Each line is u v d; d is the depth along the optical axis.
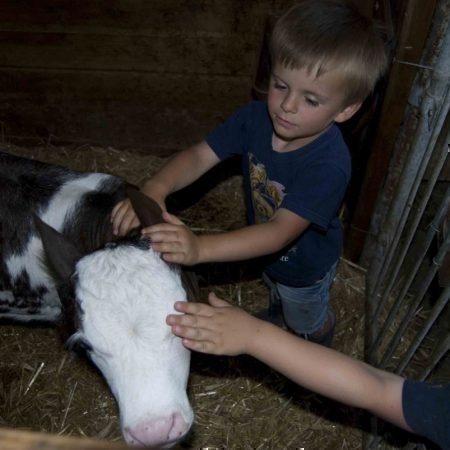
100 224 0.92
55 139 1.65
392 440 1.00
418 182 0.97
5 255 1.01
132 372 0.69
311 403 1.09
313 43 0.74
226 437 1.05
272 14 1.31
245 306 1.27
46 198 0.98
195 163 0.94
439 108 0.93
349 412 1.08
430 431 0.63
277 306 1.20
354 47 0.75
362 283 1.31
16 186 1.00
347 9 0.78
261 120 0.89
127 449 0.26
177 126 1.61
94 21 1.43
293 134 0.81
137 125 1.62
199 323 0.62
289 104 0.77
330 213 0.83
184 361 0.73
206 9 1.40
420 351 1.13
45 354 1.17
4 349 1.18
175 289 0.74
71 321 0.75
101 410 1.09
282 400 1.10
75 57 1.50
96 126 1.63
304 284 1.00
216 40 1.45
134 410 0.67
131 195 0.79
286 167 0.86
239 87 1.52
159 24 1.43
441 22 0.96
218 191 1.51
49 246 0.79
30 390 1.11
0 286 1.05
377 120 1.18
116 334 0.70
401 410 0.63
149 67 1.50
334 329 1.22
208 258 0.74
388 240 1.16
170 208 1.44
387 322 1.03
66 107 1.59
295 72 0.76
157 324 0.70
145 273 0.74
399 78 1.07
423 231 1.15
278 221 0.81
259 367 1.14
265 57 1.31
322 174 0.82
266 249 0.79
